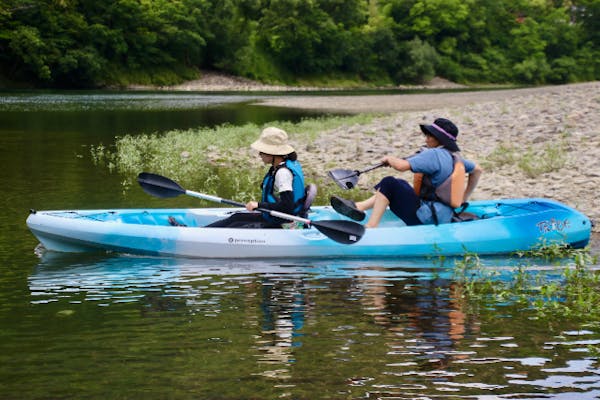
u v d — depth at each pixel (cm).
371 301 494
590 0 9569
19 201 886
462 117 1948
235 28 6419
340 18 7512
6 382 347
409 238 647
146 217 707
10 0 4653
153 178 699
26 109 2866
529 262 638
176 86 5628
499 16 8981
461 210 709
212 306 479
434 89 6994
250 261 623
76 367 367
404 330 429
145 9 5503
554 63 9056
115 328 429
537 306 480
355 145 1496
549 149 1181
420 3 8056
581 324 443
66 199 907
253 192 1009
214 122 2398
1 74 4694
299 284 543
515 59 8856
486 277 574
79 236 629
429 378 355
